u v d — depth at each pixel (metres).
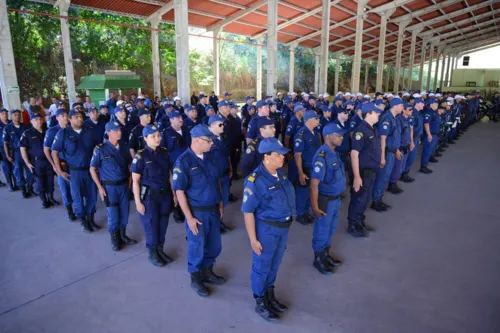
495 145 10.49
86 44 21.06
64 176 4.32
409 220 4.74
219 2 14.14
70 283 3.23
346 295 3.03
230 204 5.39
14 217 4.85
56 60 20.02
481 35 31.56
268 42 11.51
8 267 3.52
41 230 4.42
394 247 3.94
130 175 3.96
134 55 23.38
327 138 3.24
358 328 2.61
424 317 2.73
